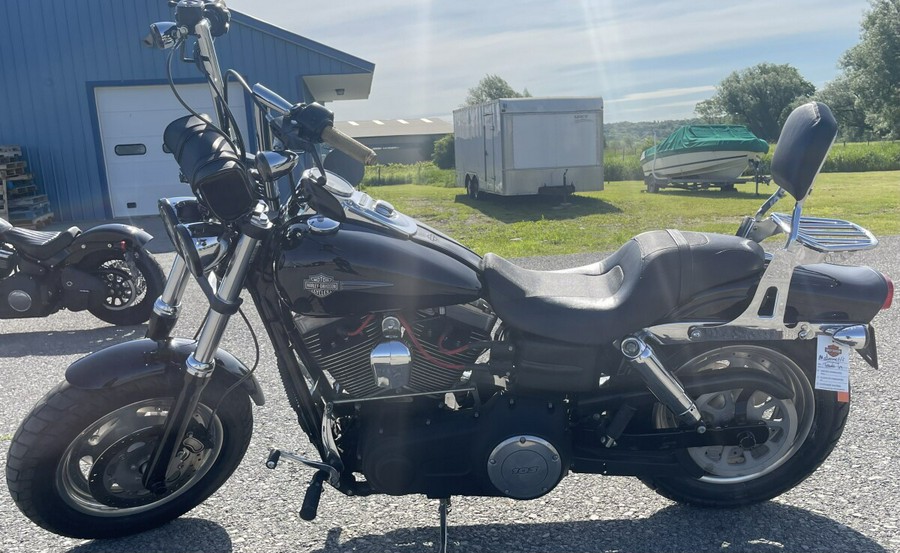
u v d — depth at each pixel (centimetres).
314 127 252
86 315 758
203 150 260
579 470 304
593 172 1802
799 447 321
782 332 297
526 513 335
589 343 283
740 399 312
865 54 5075
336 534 321
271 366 544
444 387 292
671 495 328
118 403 293
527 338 288
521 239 1195
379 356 276
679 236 304
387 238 279
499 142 1777
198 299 802
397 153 6981
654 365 288
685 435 302
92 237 668
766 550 300
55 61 1516
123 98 1536
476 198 2062
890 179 2509
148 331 296
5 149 1462
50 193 1555
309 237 275
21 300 657
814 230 295
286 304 284
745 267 296
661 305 286
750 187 2466
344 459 299
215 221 280
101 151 1546
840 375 296
